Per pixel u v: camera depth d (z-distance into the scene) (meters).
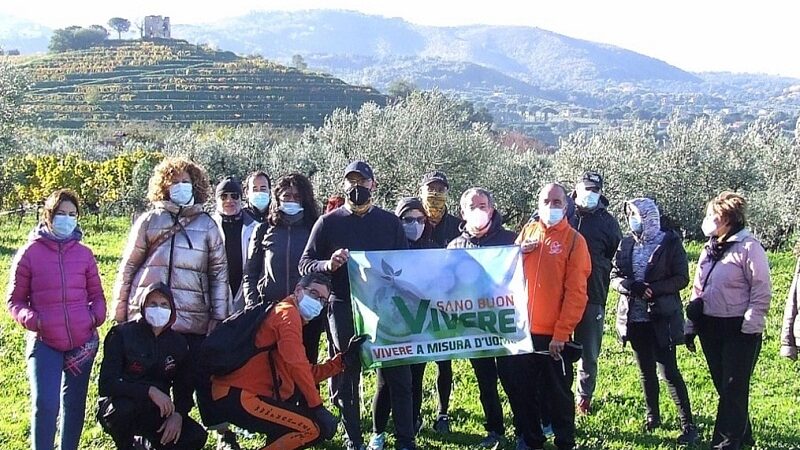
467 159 36.50
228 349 6.88
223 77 137.25
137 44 173.50
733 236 7.77
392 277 7.73
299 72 147.38
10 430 8.45
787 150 37.84
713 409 9.78
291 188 8.13
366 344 7.64
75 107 113.00
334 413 9.09
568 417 7.87
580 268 7.68
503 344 7.82
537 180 38.03
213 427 7.04
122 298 7.33
